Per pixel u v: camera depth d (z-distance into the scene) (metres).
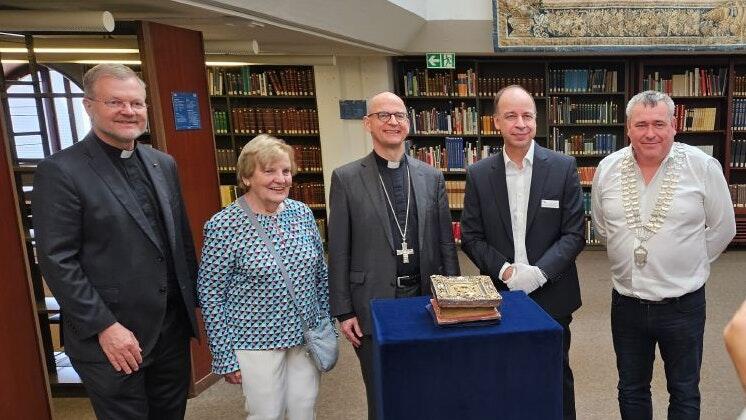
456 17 4.97
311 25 3.48
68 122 4.82
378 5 3.91
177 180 1.93
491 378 1.21
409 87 5.73
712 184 1.83
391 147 1.93
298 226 1.84
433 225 1.99
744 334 0.74
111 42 2.73
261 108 5.83
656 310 1.87
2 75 2.72
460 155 5.82
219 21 2.95
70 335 1.65
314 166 5.97
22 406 2.10
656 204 1.84
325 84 5.67
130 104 1.62
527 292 1.91
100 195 1.60
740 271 4.94
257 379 1.77
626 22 4.96
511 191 2.02
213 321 1.76
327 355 1.86
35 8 2.44
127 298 1.66
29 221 2.86
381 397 1.20
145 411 1.76
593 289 4.60
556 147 5.80
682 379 1.90
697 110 5.60
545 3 4.89
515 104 1.91
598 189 2.05
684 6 4.92
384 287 1.89
